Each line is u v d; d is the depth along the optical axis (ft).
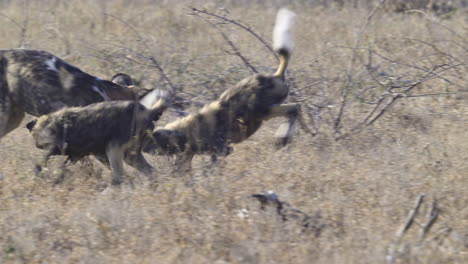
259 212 64.13
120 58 118.93
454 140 90.63
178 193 70.74
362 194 70.90
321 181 75.46
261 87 84.89
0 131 81.76
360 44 137.69
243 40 138.00
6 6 176.96
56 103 78.69
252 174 77.71
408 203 68.33
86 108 75.41
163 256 57.11
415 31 147.13
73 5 172.14
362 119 100.27
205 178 75.61
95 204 67.51
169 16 158.30
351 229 61.62
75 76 79.15
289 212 64.28
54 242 61.11
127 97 82.69
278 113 87.20
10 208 69.56
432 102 107.55
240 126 85.10
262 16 163.84
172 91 100.48
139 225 62.75
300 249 57.31
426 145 88.12
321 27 152.25
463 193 71.72
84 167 79.71
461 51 127.65
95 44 133.69
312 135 91.35
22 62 79.15
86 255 57.21
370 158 83.82
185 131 81.87
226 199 68.95
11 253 59.00
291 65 120.88
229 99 84.23
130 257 57.11
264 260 55.47
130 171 80.79
